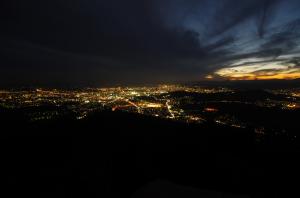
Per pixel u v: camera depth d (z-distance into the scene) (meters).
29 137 11.12
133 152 8.97
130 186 6.66
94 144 9.91
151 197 5.41
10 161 8.23
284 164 8.64
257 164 8.50
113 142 10.12
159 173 7.45
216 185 6.92
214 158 8.70
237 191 6.70
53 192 6.33
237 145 10.27
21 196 6.18
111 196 6.23
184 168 7.81
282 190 6.90
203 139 10.76
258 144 10.71
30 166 7.80
